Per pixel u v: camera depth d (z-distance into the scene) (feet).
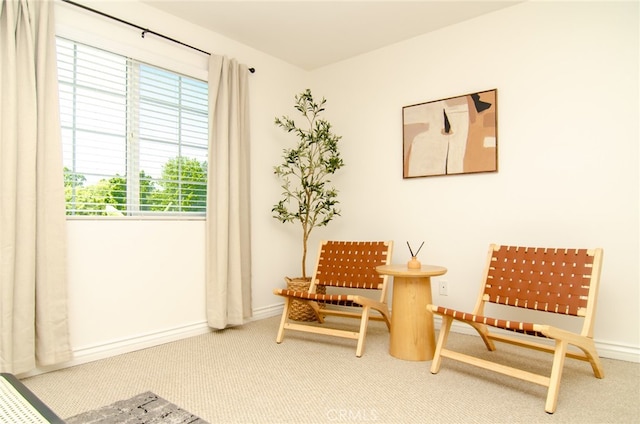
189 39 9.61
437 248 10.05
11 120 6.47
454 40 9.86
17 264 6.57
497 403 5.80
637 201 7.53
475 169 9.39
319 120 11.80
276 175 11.75
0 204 6.40
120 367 7.30
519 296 7.33
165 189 9.22
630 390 6.24
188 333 9.29
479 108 9.36
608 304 7.80
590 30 8.04
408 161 10.51
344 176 11.93
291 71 12.36
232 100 10.00
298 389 6.29
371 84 11.42
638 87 7.54
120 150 8.42
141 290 8.49
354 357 7.84
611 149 7.80
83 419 5.24
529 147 8.73
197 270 9.58
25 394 3.92
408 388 6.33
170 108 9.33
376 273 9.36
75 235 7.53
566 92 8.30
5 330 6.37
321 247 10.45
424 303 7.79
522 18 8.86
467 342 8.82
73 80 7.68
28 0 6.74
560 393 6.13
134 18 8.55
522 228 8.80
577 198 8.15
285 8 9.06
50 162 6.99
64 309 7.14
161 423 5.13
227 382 6.57
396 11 9.22
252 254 11.01
